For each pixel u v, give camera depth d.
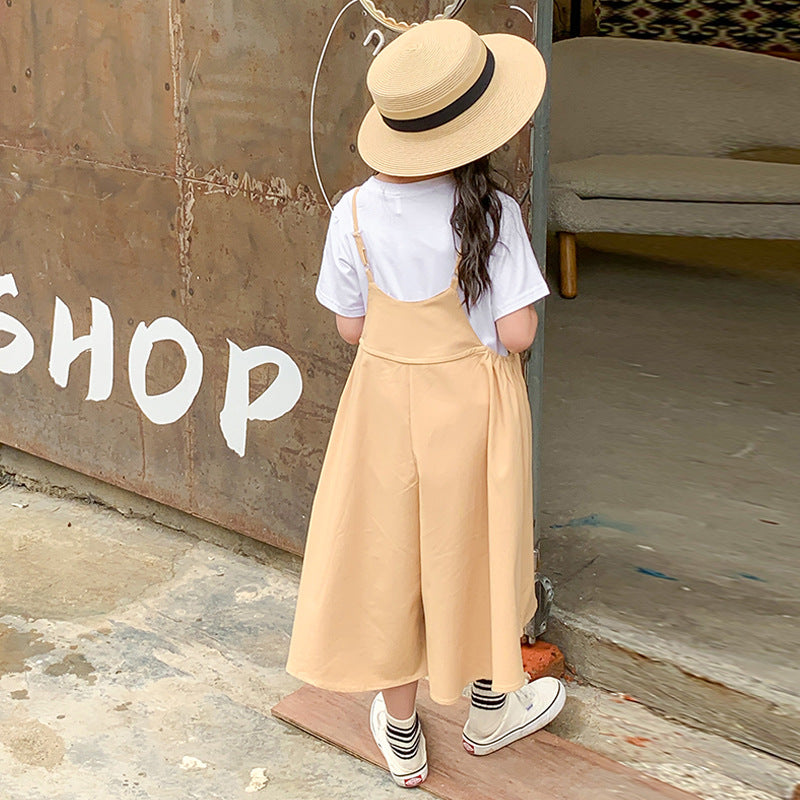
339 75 2.69
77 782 2.57
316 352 3.00
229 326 3.16
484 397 2.19
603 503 3.39
